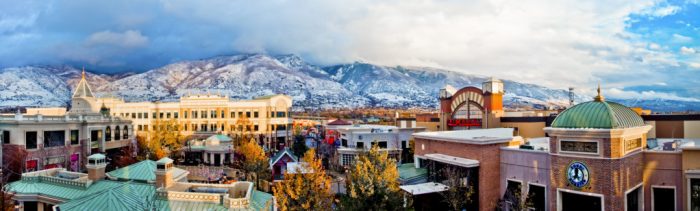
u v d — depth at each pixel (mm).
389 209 32875
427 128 80688
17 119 59438
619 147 29438
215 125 111250
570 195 31906
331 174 69000
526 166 35656
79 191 35094
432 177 41969
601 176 29641
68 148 64562
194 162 85375
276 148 111250
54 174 40531
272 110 111750
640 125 31500
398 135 72938
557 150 32188
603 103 31031
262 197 33250
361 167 34219
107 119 74875
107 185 35625
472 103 69188
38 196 35656
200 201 29750
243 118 108375
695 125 45281
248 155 62625
